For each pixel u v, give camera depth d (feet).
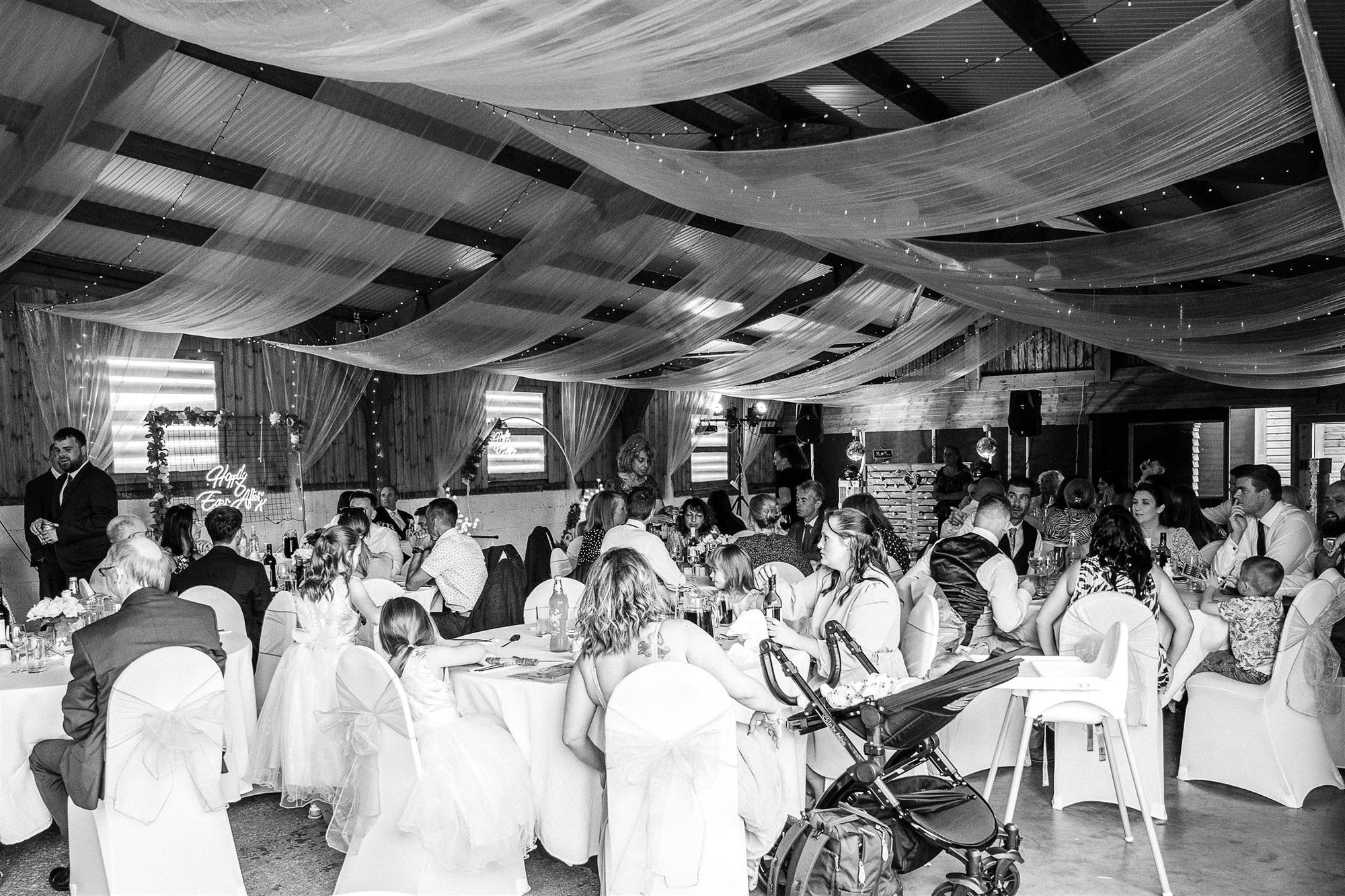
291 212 19.83
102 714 9.98
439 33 9.19
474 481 42.80
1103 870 11.79
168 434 30.25
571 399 47.75
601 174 21.62
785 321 45.70
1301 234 17.70
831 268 33.09
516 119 14.98
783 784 11.64
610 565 10.06
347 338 34.32
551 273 25.30
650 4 8.63
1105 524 14.24
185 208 24.00
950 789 10.46
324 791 13.25
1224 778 14.74
